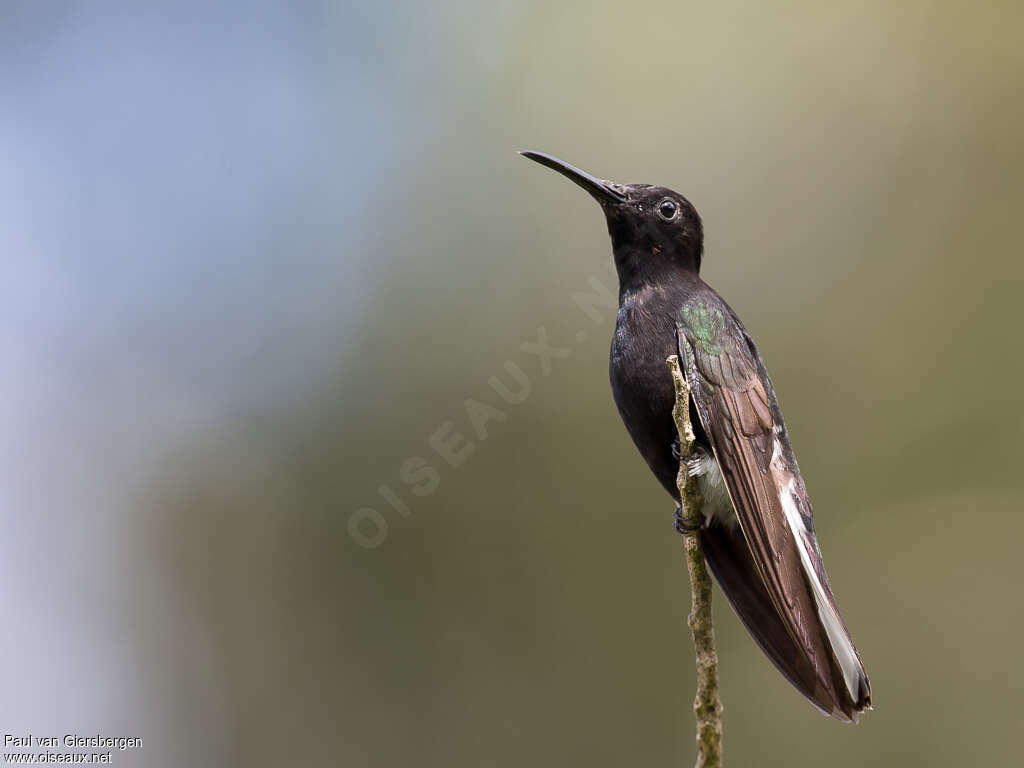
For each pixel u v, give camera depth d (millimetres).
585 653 11953
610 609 12109
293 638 11867
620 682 11875
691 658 11883
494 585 12227
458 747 11578
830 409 13391
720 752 4645
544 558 12273
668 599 12109
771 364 13500
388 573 12180
